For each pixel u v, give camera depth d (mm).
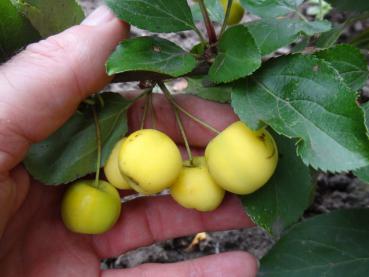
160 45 148
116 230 197
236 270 196
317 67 135
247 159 141
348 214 174
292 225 173
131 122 187
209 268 196
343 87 129
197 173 154
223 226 197
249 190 146
